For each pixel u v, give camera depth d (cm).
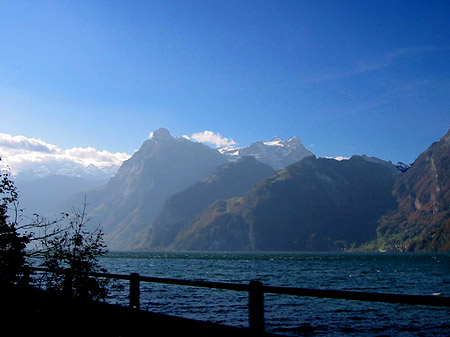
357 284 5016
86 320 1253
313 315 2569
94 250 1440
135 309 1061
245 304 2861
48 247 1414
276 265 11175
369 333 2056
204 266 10306
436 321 2381
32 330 1254
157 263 12156
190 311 2575
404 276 6588
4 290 1330
